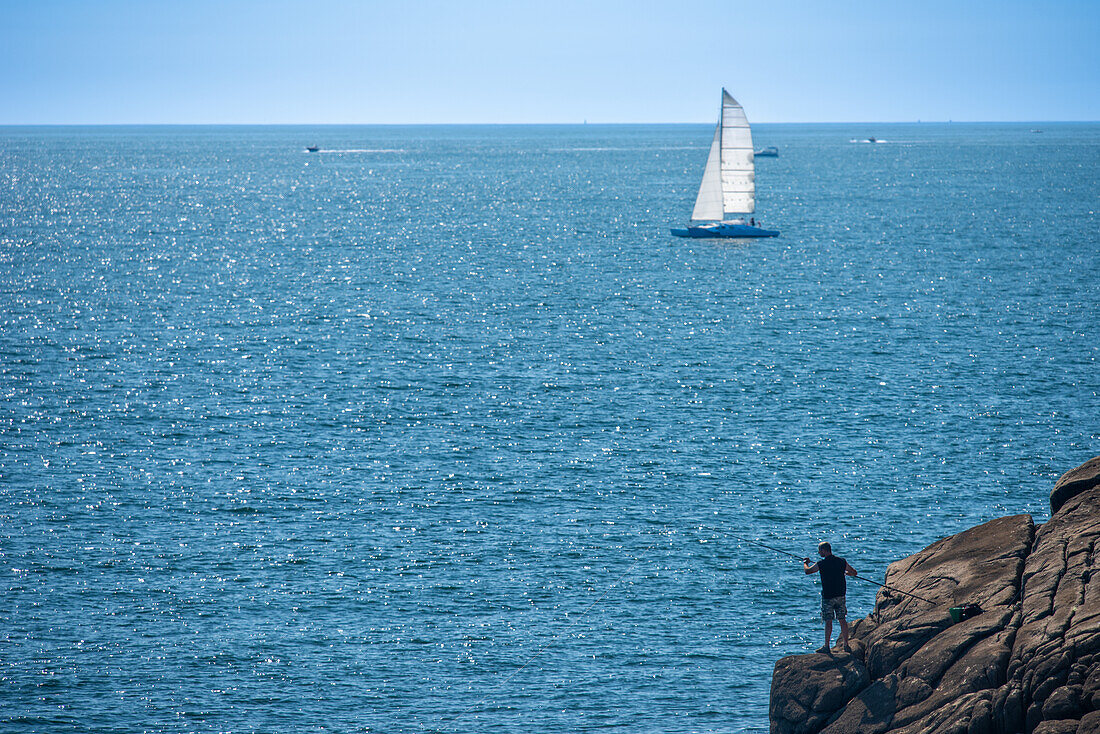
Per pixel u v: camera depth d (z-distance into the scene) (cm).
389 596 15288
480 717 12256
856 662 8750
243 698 12619
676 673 13250
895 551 16662
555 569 16200
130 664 13325
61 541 17100
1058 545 9100
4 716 12081
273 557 16600
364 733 11944
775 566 16250
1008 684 7681
